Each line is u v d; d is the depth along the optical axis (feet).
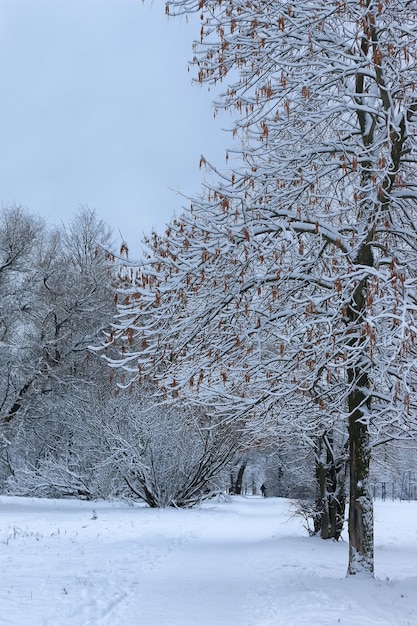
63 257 111.45
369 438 35.32
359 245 32.60
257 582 33.96
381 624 24.00
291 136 36.24
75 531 57.41
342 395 34.47
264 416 38.55
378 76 32.91
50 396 100.37
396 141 33.81
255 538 59.88
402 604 27.53
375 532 80.79
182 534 59.77
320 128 37.22
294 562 42.68
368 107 32.58
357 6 33.63
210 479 97.40
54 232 116.26
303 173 34.68
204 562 42.01
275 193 34.40
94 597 28.45
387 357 31.35
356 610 26.21
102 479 99.81
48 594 28.55
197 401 34.86
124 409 92.89
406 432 33.17
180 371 35.04
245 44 33.88
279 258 34.40
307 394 39.68
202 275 30.78
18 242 96.89
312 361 31.99
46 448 111.45
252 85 34.88
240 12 33.68
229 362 34.73
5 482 116.67
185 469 95.04
